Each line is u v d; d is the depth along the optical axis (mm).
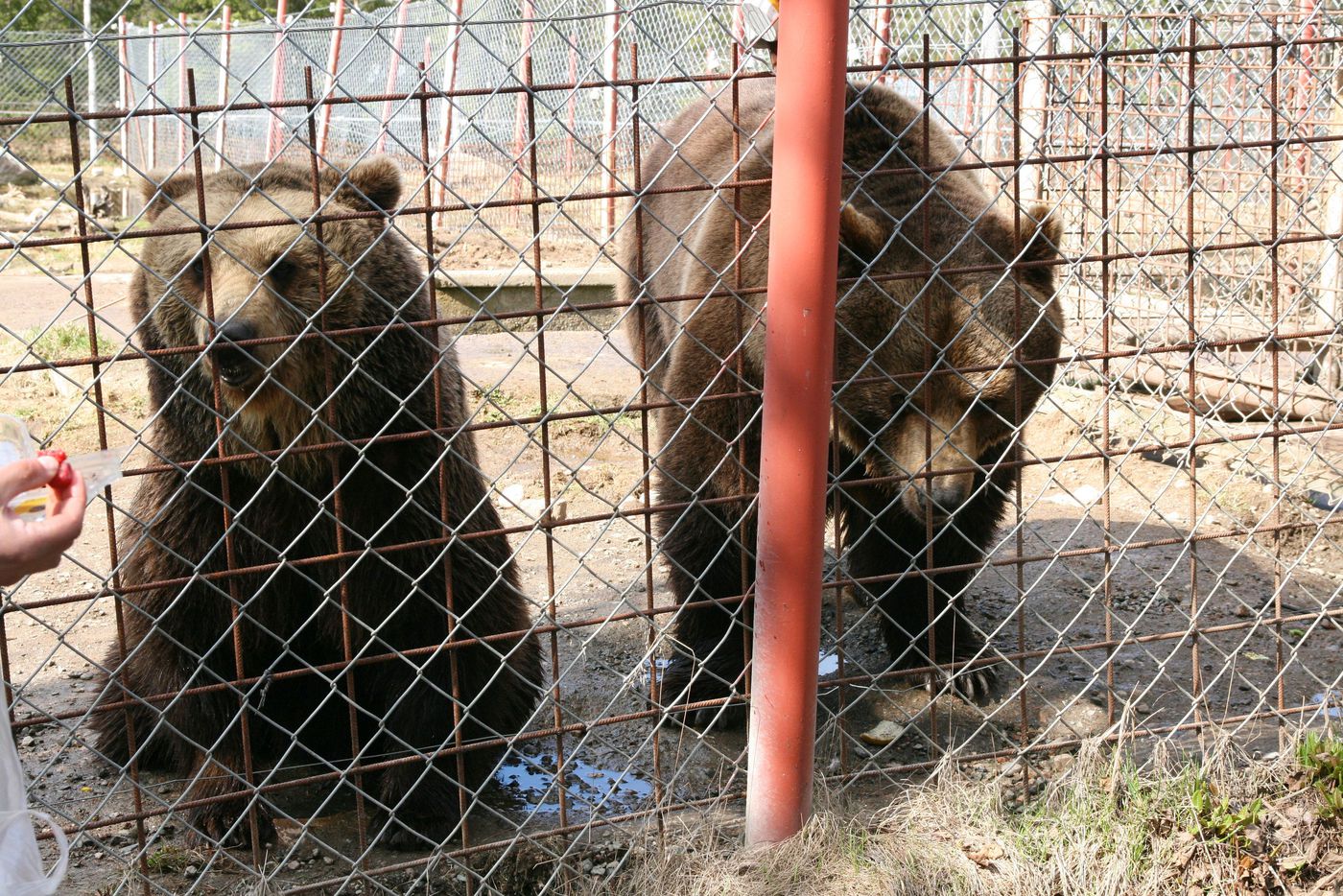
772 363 3207
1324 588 5918
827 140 3062
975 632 5391
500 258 13656
